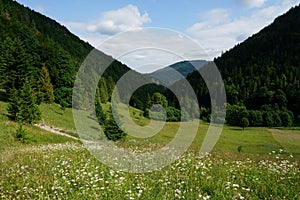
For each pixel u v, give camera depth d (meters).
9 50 59.22
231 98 112.38
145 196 7.28
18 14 140.25
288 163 11.24
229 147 38.88
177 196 7.22
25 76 58.66
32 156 12.73
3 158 12.58
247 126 73.94
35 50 84.00
